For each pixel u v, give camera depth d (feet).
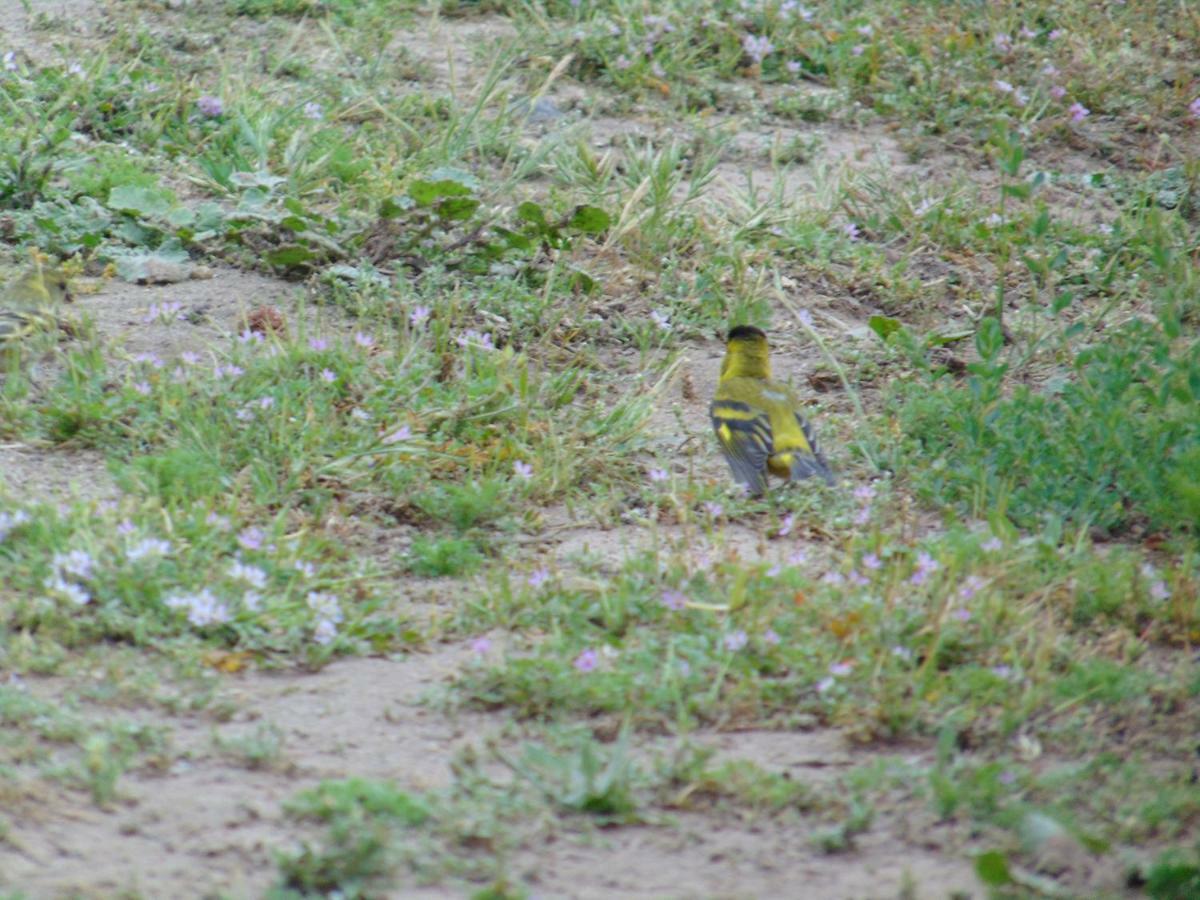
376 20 71.26
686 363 46.55
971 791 25.25
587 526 36.88
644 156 58.44
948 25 73.15
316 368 41.63
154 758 25.53
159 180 53.57
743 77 70.64
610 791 24.82
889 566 33.01
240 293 47.03
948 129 66.44
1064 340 43.11
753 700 28.19
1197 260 56.24
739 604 30.37
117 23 65.41
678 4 73.41
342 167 55.11
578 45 69.26
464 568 34.06
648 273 51.37
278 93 62.08
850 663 28.89
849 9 76.43
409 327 45.55
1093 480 37.35
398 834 23.80
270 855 23.17
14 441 37.42
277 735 26.71
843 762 26.78
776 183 58.08
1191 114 67.36
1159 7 78.48
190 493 35.24
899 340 47.34
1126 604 31.96
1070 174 63.82
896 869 23.73
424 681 29.22
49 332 41.39
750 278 51.31
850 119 67.51
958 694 28.43
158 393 39.04
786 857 23.95
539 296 48.70
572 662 29.32
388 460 37.81
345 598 31.96
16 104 56.34
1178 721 28.09
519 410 40.73
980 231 56.24
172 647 29.25
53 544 31.68
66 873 22.35
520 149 59.93
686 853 24.00
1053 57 71.61
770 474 39.11
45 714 26.37
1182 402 37.99
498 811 24.54
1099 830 24.67
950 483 38.65
